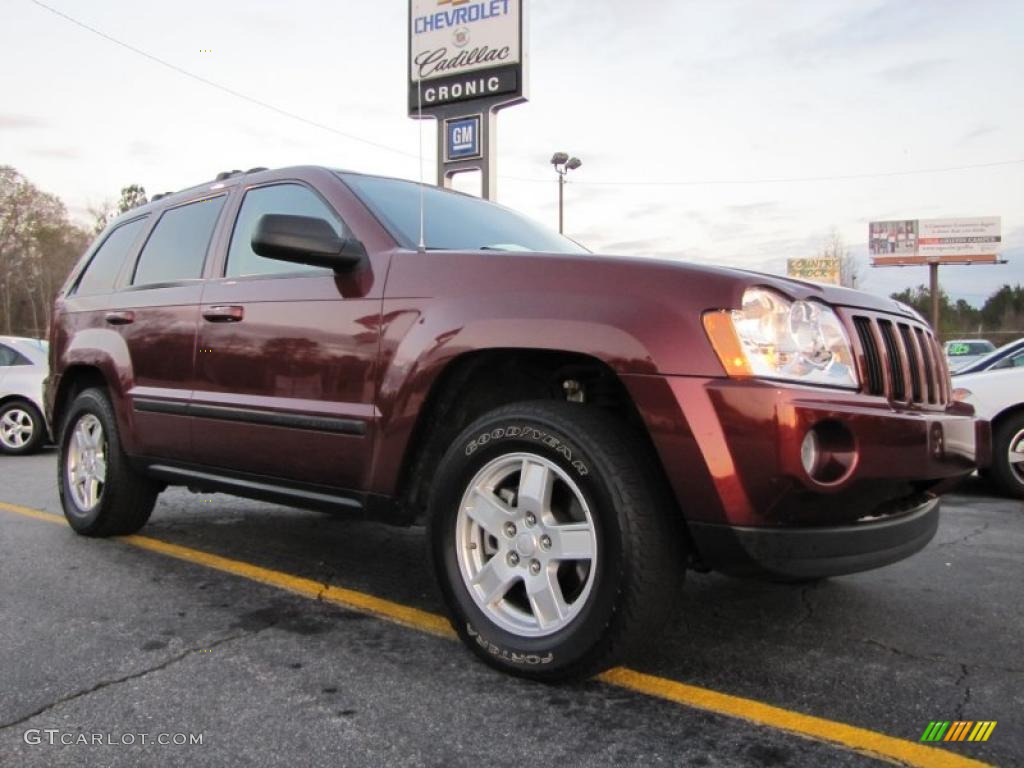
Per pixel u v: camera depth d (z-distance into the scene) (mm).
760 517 2242
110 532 4445
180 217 4289
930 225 48938
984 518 5402
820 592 3564
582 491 2416
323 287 3221
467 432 2717
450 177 14047
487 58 13484
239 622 3096
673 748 2131
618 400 2781
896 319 2797
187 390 3771
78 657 2723
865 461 2316
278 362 3312
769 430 2201
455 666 2668
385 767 2025
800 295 2461
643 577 2312
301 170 3641
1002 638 2990
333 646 2846
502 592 2633
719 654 2812
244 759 2061
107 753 2086
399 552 4238
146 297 4164
